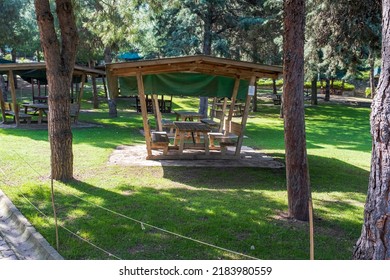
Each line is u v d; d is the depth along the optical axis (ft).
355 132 57.82
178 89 31.91
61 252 13.53
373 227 9.55
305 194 17.60
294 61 17.28
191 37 63.00
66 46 22.41
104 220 16.52
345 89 135.23
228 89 33.06
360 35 38.06
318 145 43.60
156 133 33.42
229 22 62.13
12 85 46.16
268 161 31.40
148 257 13.20
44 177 23.50
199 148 32.24
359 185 24.89
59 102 22.43
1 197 19.70
